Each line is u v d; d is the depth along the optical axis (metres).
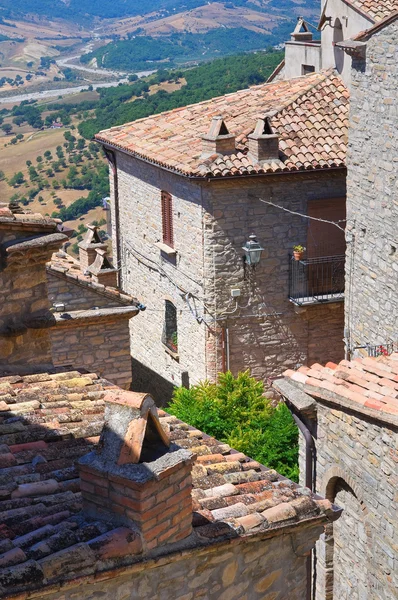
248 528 7.78
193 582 7.61
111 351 18.83
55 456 8.74
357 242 20.03
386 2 23.22
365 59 18.62
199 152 22.64
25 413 9.88
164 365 26.19
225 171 21.53
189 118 25.66
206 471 8.89
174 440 9.71
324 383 13.56
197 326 23.62
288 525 7.99
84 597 6.93
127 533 6.97
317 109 23.95
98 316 18.31
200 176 21.41
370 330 19.81
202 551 7.40
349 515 13.95
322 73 25.56
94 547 6.79
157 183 24.66
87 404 10.38
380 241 18.98
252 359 23.58
